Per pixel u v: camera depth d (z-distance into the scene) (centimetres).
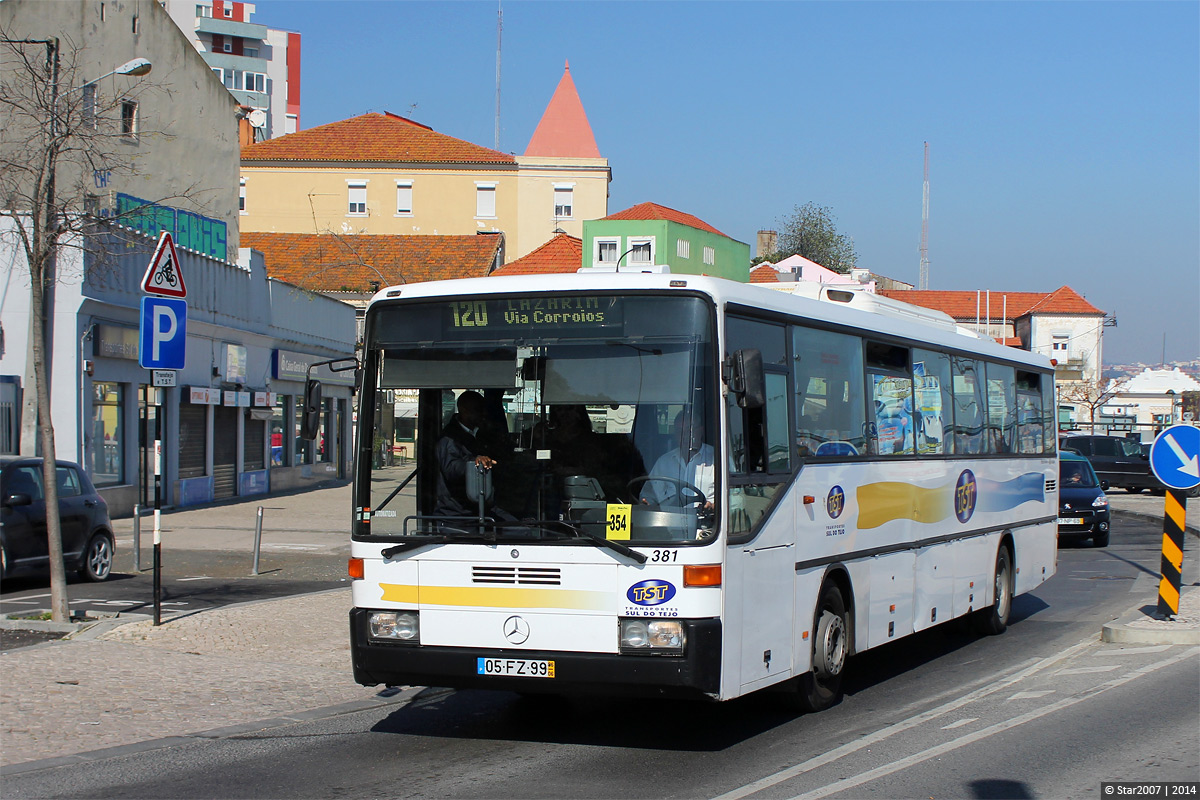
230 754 812
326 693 1009
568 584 773
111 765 780
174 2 11688
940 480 1214
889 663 1209
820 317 970
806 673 924
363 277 6112
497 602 785
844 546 982
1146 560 2258
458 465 805
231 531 2591
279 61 12156
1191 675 1065
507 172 7500
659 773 758
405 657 799
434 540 798
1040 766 761
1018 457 1482
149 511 2967
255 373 3706
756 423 838
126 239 2041
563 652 773
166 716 915
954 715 928
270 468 3872
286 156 7506
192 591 1650
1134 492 4522
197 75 3878
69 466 1736
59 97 1507
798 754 806
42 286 1325
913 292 9350
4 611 1423
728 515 779
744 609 802
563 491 786
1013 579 1451
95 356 2625
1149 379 11531
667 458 774
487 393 809
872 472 1048
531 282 818
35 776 753
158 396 1280
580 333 801
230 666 1097
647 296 796
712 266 4453
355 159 7494
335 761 793
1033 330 8894
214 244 3516
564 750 824
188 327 3134
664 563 760
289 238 6456
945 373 1252
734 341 820
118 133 1842
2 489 1580
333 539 2445
